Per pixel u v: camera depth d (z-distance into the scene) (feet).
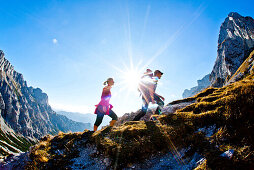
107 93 23.67
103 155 18.81
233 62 411.13
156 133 17.61
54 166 19.20
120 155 16.78
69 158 20.65
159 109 26.18
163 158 15.38
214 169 10.37
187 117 17.88
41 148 23.30
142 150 16.38
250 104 12.51
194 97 31.35
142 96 26.32
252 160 9.59
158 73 26.35
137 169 15.37
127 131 19.70
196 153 13.44
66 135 26.99
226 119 13.70
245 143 11.03
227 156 10.64
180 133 16.26
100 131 23.57
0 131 591.37
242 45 419.54
